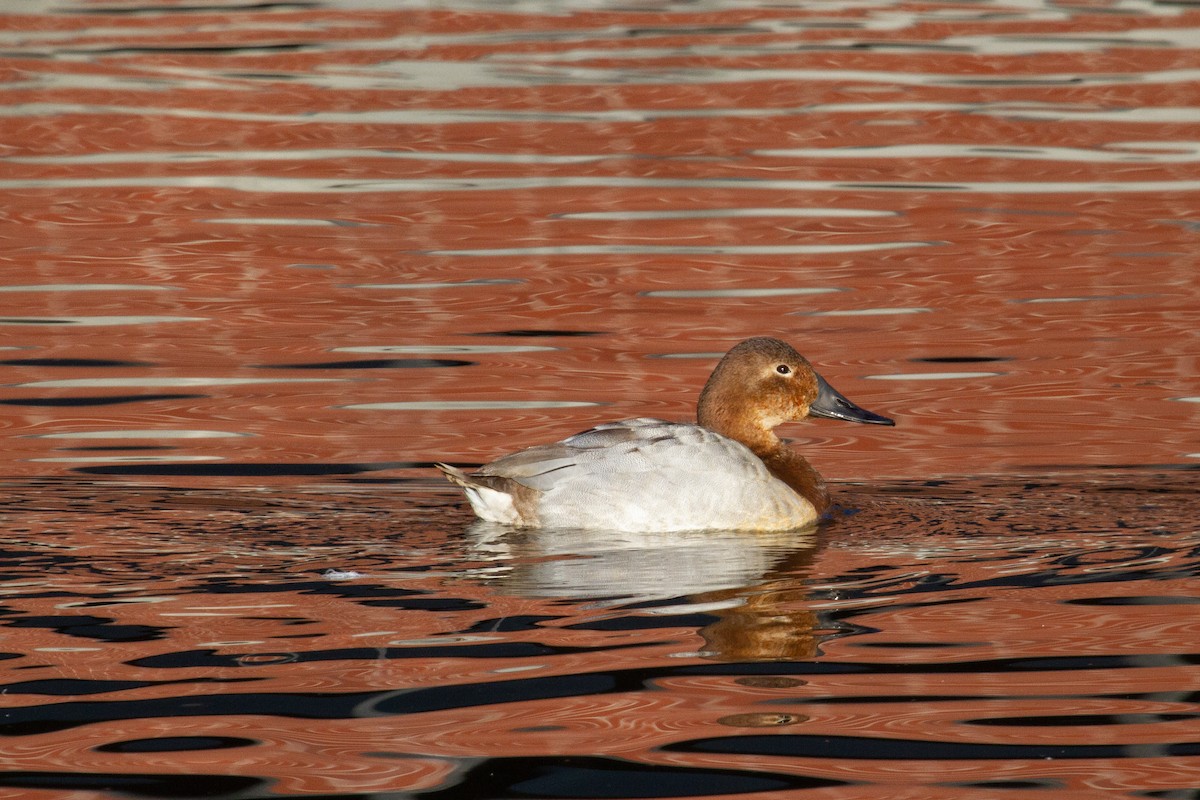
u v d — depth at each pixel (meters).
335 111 25.97
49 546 10.29
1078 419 13.77
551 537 10.66
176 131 24.69
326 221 20.38
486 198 21.42
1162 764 7.31
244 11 34.38
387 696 7.96
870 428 13.82
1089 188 21.81
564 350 15.74
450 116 25.70
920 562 10.18
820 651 8.59
